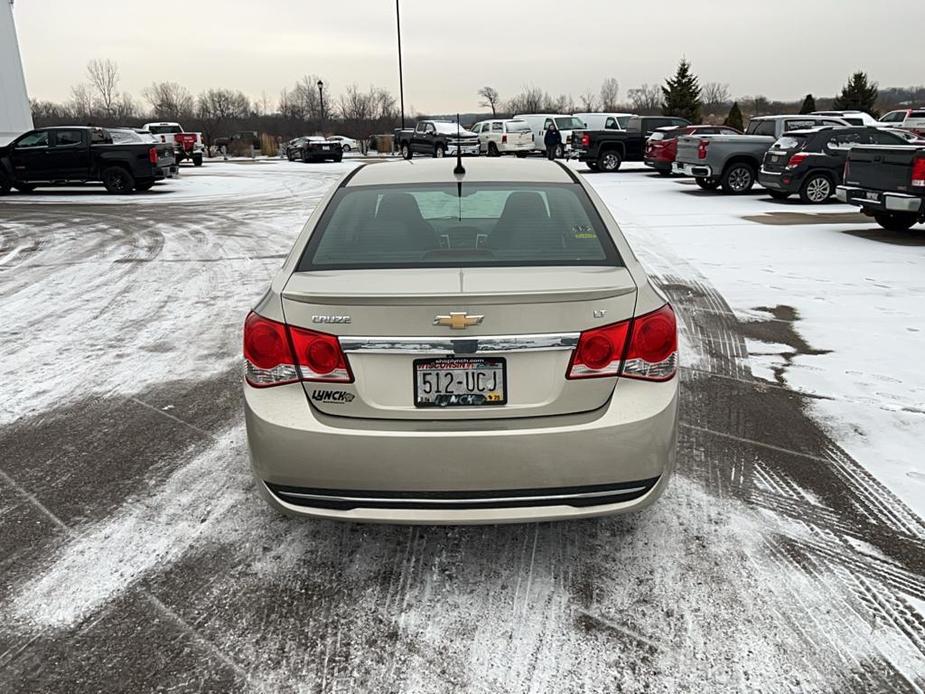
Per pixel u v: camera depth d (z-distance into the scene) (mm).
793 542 2965
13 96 22750
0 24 22203
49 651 2414
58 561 2930
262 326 2516
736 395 4590
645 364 2502
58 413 4488
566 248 2836
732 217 12852
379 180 3408
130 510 3324
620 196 16734
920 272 7973
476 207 3109
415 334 2379
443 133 32781
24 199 18547
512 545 2988
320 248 2873
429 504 2449
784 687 2197
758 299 6973
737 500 3309
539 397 2451
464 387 2436
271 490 2570
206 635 2484
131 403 4645
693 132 21906
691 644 2389
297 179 25516
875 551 2895
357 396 2445
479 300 2355
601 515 2527
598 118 31797
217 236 11977
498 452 2395
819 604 2574
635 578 2748
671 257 9211
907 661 2295
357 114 68250
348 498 2473
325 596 2682
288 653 2391
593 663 2312
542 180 3383
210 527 3170
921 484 3426
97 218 14508
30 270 9195
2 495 3479
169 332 6273
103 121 63031
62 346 5902
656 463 2510
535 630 2473
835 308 6570
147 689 2244
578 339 2418
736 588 2676
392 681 2258
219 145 47094
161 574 2836
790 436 3982
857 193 10625
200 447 3984
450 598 2654
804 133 14930
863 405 4387
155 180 20266
